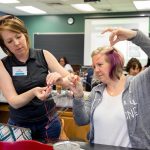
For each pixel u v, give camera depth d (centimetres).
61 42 918
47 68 142
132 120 130
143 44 122
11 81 134
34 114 135
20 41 129
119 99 136
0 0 684
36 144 88
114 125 132
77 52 899
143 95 132
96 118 136
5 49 137
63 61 726
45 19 934
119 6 760
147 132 129
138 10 826
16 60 136
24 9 820
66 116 245
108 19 812
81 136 257
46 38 935
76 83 126
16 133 107
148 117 130
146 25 786
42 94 115
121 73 141
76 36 903
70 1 689
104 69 138
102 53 138
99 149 103
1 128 106
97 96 142
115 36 123
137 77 139
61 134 151
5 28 124
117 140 131
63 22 916
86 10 832
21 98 120
